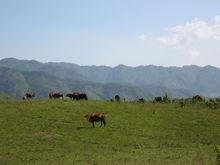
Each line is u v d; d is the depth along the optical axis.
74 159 40.78
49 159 41.31
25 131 54.56
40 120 60.78
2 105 69.94
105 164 37.06
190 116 69.06
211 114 71.50
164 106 78.19
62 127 57.59
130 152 44.94
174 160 37.91
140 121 63.53
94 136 53.12
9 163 39.91
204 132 58.75
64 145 48.53
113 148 47.50
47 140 50.66
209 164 34.53
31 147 47.12
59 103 73.69
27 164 39.06
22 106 69.38
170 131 58.59
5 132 53.53
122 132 56.12
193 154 42.00
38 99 83.00
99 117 58.66
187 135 56.66
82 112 67.44
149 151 45.50
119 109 71.69
